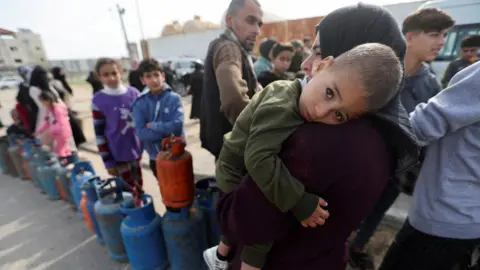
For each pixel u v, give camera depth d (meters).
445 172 1.09
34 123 3.80
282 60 3.03
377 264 2.11
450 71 3.78
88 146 5.53
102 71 2.48
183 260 1.92
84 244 2.65
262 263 0.83
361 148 0.68
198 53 23.52
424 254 1.24
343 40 0.81
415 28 1.51
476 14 4.99
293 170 0.69
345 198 0.70
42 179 3.40
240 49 1.66
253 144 0.69
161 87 2.27
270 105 0.71
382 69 0.57
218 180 0.98
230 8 1.65
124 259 2.35
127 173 2.75
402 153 0.79
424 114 1.03
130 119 2.62
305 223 0.68
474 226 1.08
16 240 2.76
